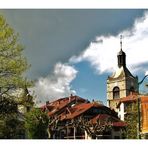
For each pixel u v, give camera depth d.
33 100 23.20
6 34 23.20
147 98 25.08
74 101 67.81
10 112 22.67
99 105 63.34
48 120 39.69
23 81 22.67
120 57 100.31
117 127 57.06
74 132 52.12
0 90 22.42
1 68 22.36
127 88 97.56
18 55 23.31
